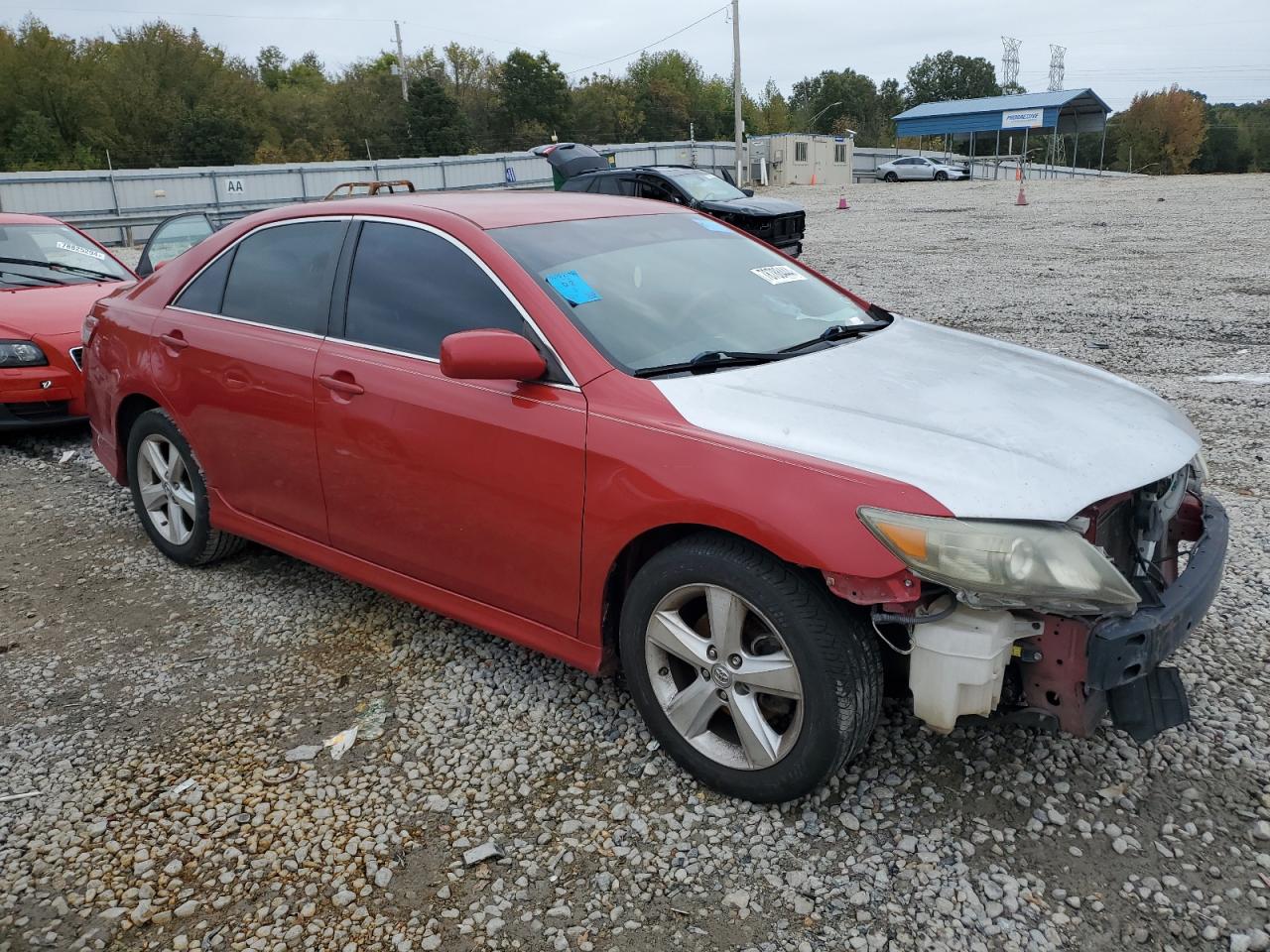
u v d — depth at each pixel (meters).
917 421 2.64
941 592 2.44
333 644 3.79
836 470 2.42
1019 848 2.53
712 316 3.29
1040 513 2.31
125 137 69.75
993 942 2.25
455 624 3.91
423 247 3.40
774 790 2.64
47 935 2.39
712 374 2.91
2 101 66.44
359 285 3.56
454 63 88.12
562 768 2.96
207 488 4.23
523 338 2.86
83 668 3.67
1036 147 72.50
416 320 3.34
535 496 2.93
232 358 3.89
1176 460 2.70
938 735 2.99
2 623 4.07
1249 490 5.01
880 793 2.75
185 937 2.37
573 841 2.65
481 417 3.05
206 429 4.08
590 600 2.91
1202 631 3.56
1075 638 2.40
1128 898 2.35
